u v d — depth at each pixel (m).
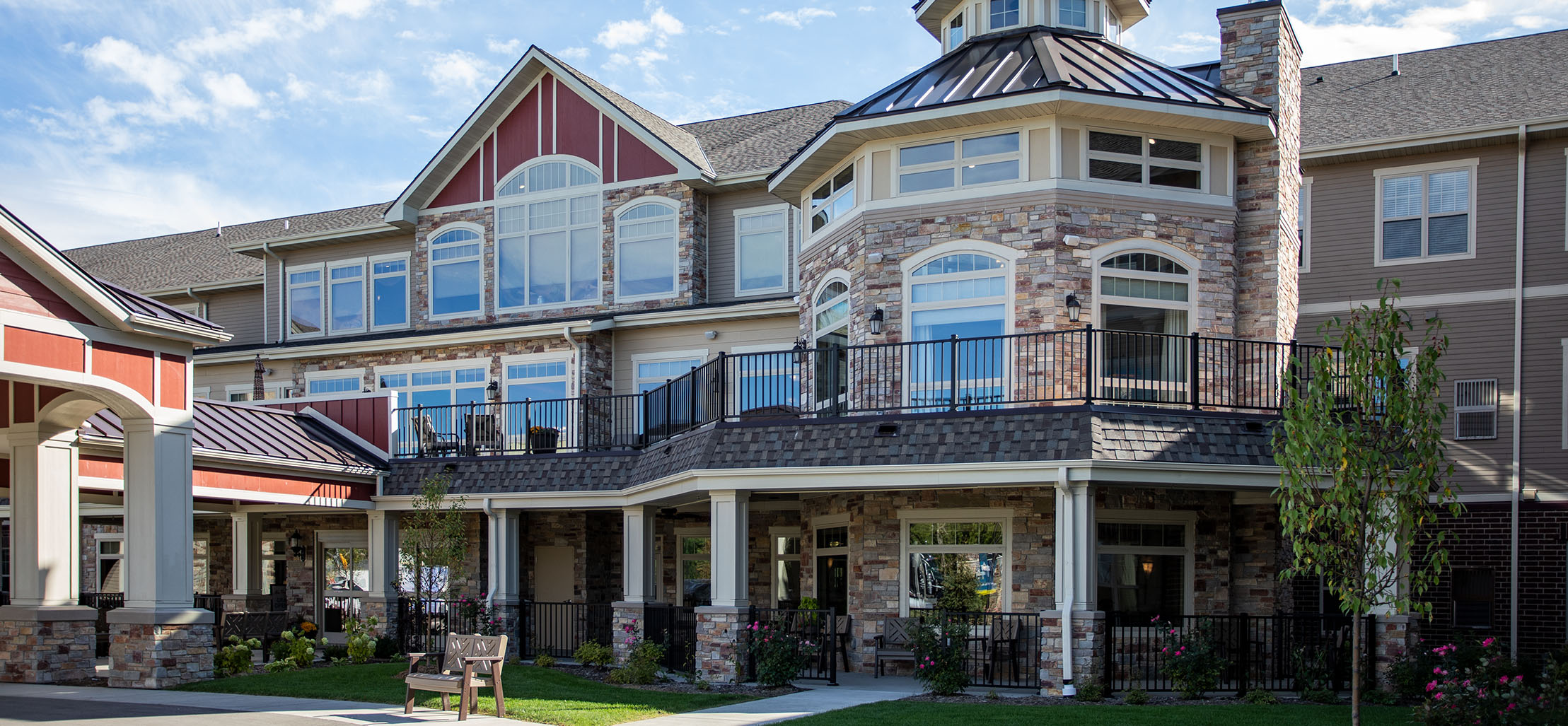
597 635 22.80
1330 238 22.72
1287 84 19.06
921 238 17.88
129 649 16.27
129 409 16.38
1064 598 14.74
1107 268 17.20
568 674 17.55
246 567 24.30
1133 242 17.33
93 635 17.36
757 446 16.36
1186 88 18.22
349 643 19.88
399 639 20.81
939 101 17.73
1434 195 22.05
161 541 16.42
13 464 17.20
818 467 15.80
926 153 18.12
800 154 19.53
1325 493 11.59
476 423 23.16
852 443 15.88
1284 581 18.64
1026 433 15.02
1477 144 21.58
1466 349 21.52
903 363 16.83
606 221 25.83
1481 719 11.84
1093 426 14.71
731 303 24.72
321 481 20.78
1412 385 11.87
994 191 17.47
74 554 17.42
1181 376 17.22
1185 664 14.88
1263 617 15.56
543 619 23.44
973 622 16.94
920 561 17.73
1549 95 21.86
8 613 16.92
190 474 17.02
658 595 23.17
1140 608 16.98
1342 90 24.91
